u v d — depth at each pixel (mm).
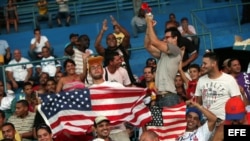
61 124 14273
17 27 26922
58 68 21281
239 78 16000
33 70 22391
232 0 26281
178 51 14188
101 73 14336
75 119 14297
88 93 14312
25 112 16516
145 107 14336
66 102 14336
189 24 24406
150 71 16234
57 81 18328
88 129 14195
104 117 13422
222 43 23281
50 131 13531
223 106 13641
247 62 22828
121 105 14312
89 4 27469
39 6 26656
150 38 14008
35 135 15117
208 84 13805
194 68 16047
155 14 25906
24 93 18266
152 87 15047
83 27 26078
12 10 26766
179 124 14273
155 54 14672
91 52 19641
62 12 26375
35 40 23797
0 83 18375
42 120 14742
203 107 13172
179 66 15031
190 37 21219
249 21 24703
